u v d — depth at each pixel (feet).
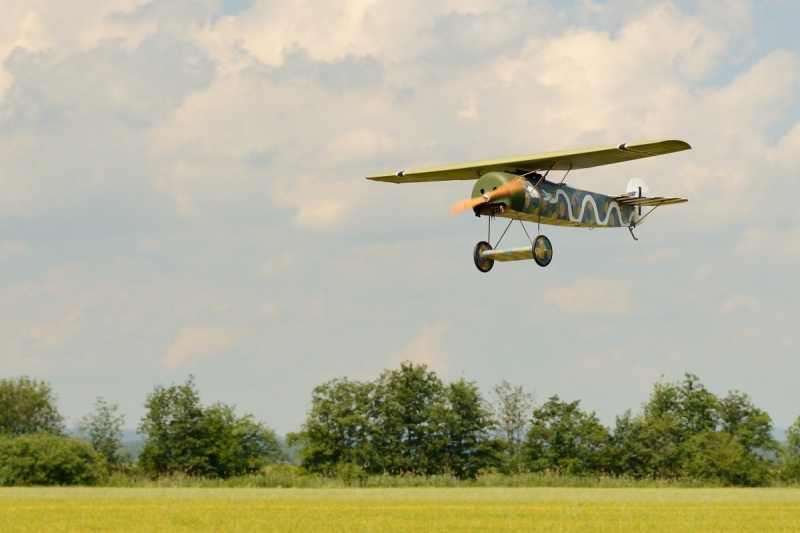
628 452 478.18
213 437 478.59
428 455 486.38
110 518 175.01
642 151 180.75
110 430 495.41
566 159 186.80
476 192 186.91
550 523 166.91
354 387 492.95
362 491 331.77
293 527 157.38
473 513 190.29
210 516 180.14
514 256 189.37
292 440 486.38
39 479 380.99
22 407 515.50
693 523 168.55
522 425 511.81
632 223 220.64
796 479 462.19
